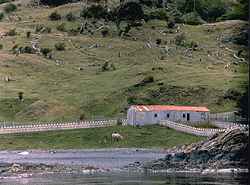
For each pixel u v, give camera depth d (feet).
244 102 625.00
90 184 372.79
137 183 370.53
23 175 425.28
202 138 565.12
